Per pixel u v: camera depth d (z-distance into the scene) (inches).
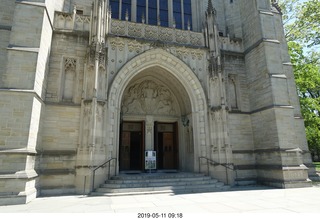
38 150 520.1
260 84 721.0
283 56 848.3
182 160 781.3
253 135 737.6
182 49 722.2
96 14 630.5
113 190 508.4
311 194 494.6
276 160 636.1
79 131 566.6
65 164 554.6
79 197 480.4
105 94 595.5
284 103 676.7
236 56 800.3
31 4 531.2
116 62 650.2
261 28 732.0
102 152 564.1
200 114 700.0
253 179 696.4
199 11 870.4
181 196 479.8
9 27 612.7
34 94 477.4
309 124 999.0
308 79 973.2
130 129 809.5
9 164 432.1
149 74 786.2
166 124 853.8
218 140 656.4
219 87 693.3
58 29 629.6
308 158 775.7
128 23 693.3
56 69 603.8
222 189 579.2
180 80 719.7
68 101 600.7
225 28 878.4
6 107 458.3
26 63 490.9
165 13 849.5
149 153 709.3
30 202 426.6
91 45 601.3
